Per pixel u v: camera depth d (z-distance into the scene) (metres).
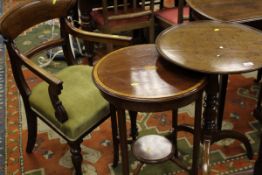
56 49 3.07
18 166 1.93
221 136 1.85
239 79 2.66
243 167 1.87
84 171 1.88
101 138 2.12
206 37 1.58
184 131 2.01
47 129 2.20
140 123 2.23
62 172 1.88
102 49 2.97
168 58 1.41
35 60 3.03
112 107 1.65
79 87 1.76
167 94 1.26
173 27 1.70
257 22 1.81
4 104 2.48
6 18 1.59
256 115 2.17
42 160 1.97
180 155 1.96
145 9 2.82
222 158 1.93
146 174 1.84
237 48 1.46
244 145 1.92
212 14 1.88
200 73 1.38
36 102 1.72
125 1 2.64
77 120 1.59
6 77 2.83
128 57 1.54
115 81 1.36
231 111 2.31
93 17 2.79
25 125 2.26
